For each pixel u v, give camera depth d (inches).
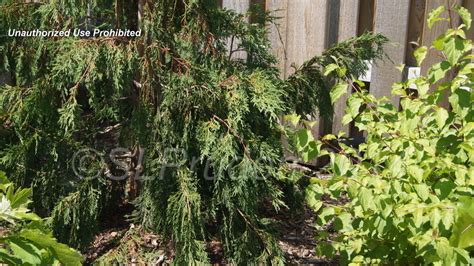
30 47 129.0
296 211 142.3
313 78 136.9
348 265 100.2
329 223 146.3
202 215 123.0
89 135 134.4
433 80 94.7
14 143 128.6
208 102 115.1
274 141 122.2
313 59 136.3
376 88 170.9
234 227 122.0
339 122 176.6
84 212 123.8
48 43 122.1
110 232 135.6
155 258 123.7
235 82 116.3
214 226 135.2
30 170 125.3
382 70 169.5
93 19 135.3
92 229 125.8
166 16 122.7
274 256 120.1
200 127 115.0
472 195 88.8
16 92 125.3
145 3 120.7
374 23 169.5
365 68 138.3
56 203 123.7
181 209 115.1
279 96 121.0
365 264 102.1
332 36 174.6
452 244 72.4
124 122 136.3
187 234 113.9
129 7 131.7
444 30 160.2
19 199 65.1
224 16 126.5
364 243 101.7
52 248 61.1
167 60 119.6
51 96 122.1
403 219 92.0
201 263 114.5
